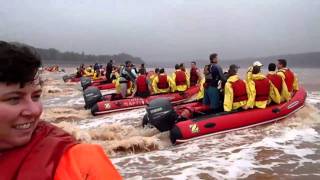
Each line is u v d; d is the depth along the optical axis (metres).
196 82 15.87
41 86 1.03
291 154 6.80
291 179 5.45
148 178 5.71
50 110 13.49
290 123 9.62
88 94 14.06
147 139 7.80
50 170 0.94
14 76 0.93
